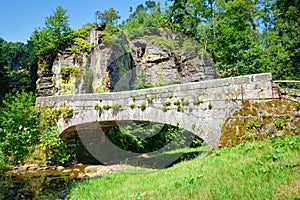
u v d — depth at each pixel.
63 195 8.01
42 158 13.19
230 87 9.29
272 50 19.09
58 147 13.68
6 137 13.20
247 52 18.94
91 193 7.18
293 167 5.21
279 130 8.41
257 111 8.76
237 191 4.50
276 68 17.45
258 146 7.57
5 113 13.75
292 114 8.43
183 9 22.89
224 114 9.27
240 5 21.14
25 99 14.55
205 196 4.63
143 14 24.86
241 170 5.69
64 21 29.28
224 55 19.91
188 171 7.03
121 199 5.81
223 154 7.91
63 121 13.36
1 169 12.16
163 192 5.43
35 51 29.05
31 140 13.50
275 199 3.98
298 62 16.55
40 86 24.67
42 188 9.10
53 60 25.62
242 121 8.90
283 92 8.70
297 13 16.34
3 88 30.20
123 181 8.44
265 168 5.41
